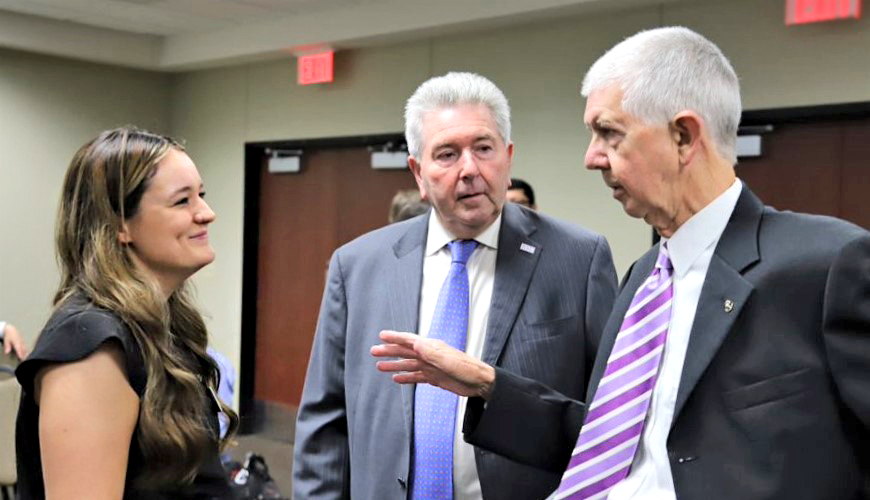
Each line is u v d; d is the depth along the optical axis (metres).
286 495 4.29
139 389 1.06
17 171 5.43
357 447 1.50
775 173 3.58
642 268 1.15
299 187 5.54
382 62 4.84
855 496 0.85
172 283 1.20
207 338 1.34
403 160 4.84
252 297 5.80
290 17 4.88
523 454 1.18
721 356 0.91
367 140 4.97
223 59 5.40
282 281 5.67
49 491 0.99
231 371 2.67
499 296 1.45
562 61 4.05
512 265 1.48
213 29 5.31
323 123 5.19
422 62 4.65
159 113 6.12
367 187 5.14
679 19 3.67
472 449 1.39
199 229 1.18
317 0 4.50
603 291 1.50
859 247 0.85
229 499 1.23
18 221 5.46
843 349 0.83
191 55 5.50
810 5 3.22
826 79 3.26
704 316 0.93
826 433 0.84
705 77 0.92
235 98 5.72
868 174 3.32
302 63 5.10
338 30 4.66
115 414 1.02
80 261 1.12
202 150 5.98
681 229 0.97
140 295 1.08
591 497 1.00
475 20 4.07
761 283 0.90
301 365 5.57
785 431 0.85
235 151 5.75
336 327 1.61
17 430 1.06
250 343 5.80
